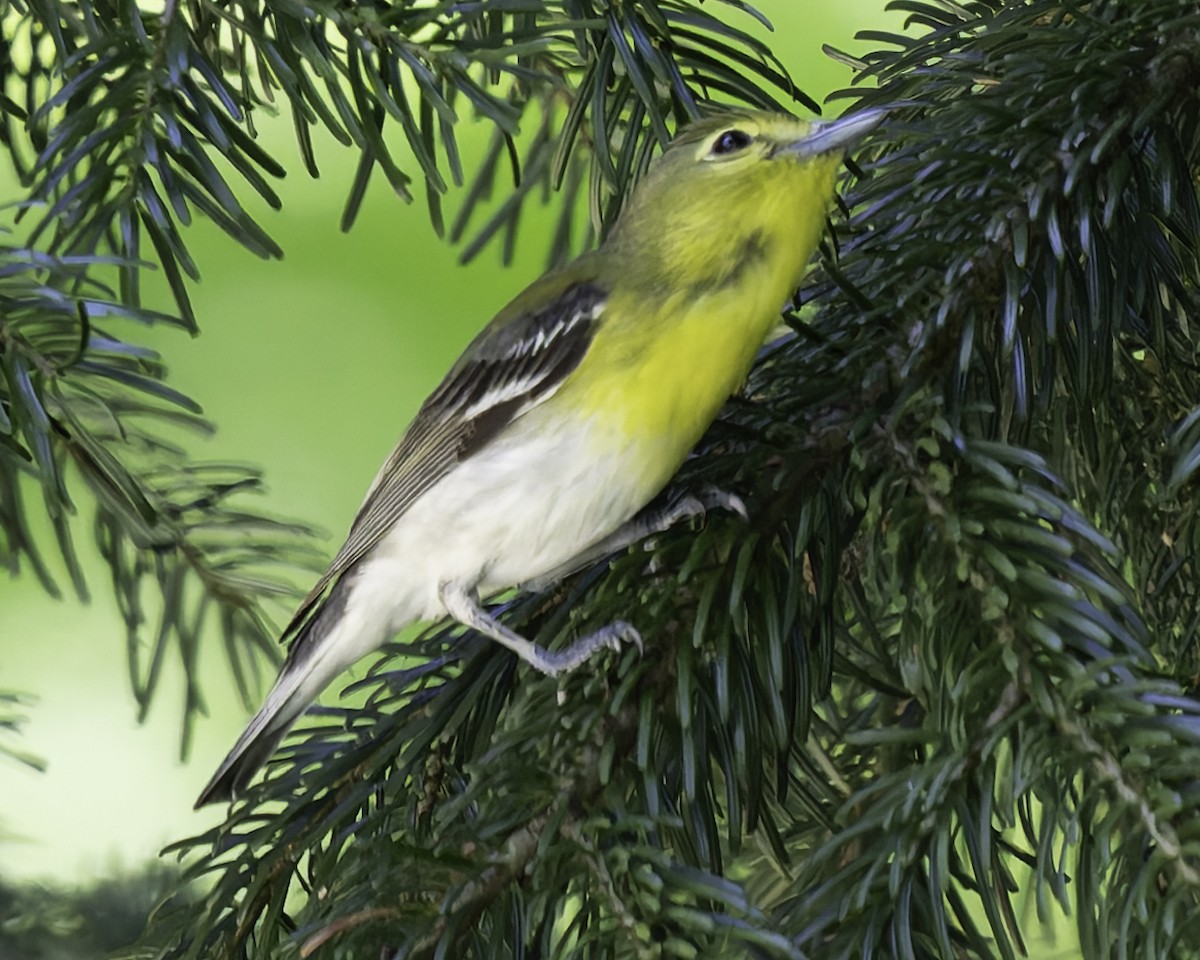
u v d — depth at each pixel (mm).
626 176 3117
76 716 3211
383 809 3084
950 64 3111
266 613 3166
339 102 3094
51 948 3119
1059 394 3100
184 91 3092
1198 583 3092
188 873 3086
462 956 3057
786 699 3076
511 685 3100
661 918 3051
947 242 3092
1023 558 3062
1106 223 3080
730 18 3279
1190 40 3090
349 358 3291
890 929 3053
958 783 3053
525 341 3127
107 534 3152
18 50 3141
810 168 3113
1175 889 3041
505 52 3092
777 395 3113
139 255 3094
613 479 3119
